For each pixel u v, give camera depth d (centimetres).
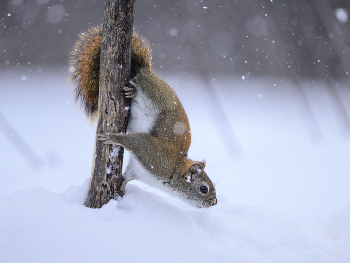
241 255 469
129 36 504
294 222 589
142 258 425
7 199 473
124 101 516
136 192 555
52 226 444
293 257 480
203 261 443
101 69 505
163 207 531
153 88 578
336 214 626
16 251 405
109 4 488
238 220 592
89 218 470
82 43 613
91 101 620
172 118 575
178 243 464
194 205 577
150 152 531
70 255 411
